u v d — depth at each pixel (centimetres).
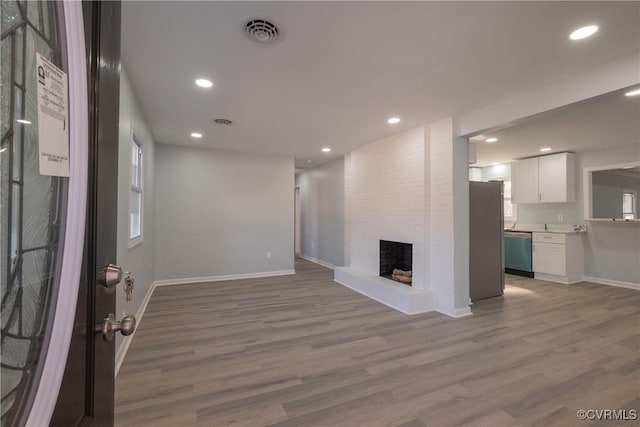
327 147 491
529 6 157
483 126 305
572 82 235
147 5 155
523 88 260
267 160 552
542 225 570
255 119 344
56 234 49
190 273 495
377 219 446
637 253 459
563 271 493
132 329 78
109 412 76
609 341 269
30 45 44
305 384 201
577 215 522
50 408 47
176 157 485
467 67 222
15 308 44
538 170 552
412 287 375
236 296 412
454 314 334
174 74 234
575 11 161
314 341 269
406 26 175
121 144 220
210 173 508
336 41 189
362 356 241
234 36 184
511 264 573
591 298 409
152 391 192
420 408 177
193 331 290
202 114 327
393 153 414
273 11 161
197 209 500
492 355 242
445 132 343
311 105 299
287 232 566
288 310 354
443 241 346
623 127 372
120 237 221
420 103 295
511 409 176
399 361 233
